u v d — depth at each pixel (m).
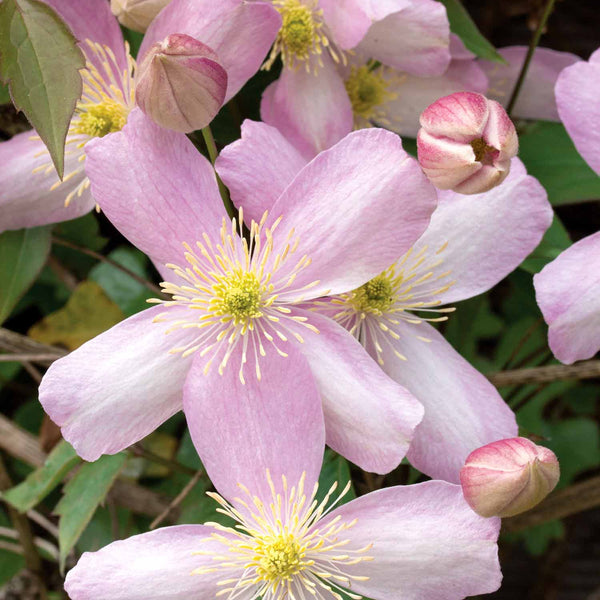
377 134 0.29
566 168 0.34
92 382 0.29
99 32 0.31
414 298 0.30
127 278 0.40
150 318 0.29
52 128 0.29
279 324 0.29
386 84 0.33
